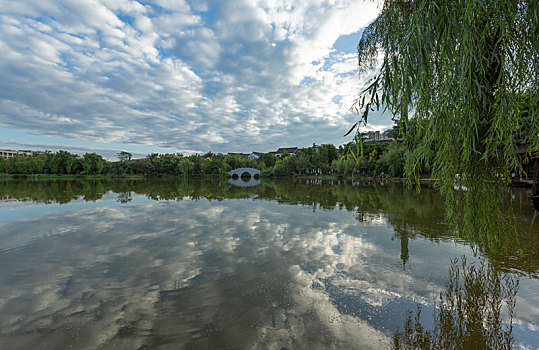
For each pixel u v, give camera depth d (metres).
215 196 17.45
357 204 12.96
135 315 3.24
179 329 2.95
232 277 4.36
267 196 17.33
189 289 3.93
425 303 3.49
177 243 6.36
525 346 2.62
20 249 5.91
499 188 2.57
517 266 4.66
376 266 4.80
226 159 81.00
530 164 17.12
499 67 2.14
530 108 1.96
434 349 2.59
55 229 7.83
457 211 2.84
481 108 2.22
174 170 68.56
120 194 18.59
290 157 68.31
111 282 4.20
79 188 24.59
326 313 3.26
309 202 13.99
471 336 2.79
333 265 4.88
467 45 1.96
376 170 40.72
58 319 3.16
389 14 2.54
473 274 4.37
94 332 2.91
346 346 2.64
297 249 5.86
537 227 7.22
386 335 2.82
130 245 6.19
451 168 2.57
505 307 3.36
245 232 7.45
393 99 2.10
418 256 5.31
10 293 3.84
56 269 4.75
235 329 2.94
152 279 4.30
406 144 2.69
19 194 18.25
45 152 67.44
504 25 1.85
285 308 3.38
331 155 68.94
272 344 2.68
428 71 1.95
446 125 2.18
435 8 1.97
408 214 10.03
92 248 5.97
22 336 2.84
